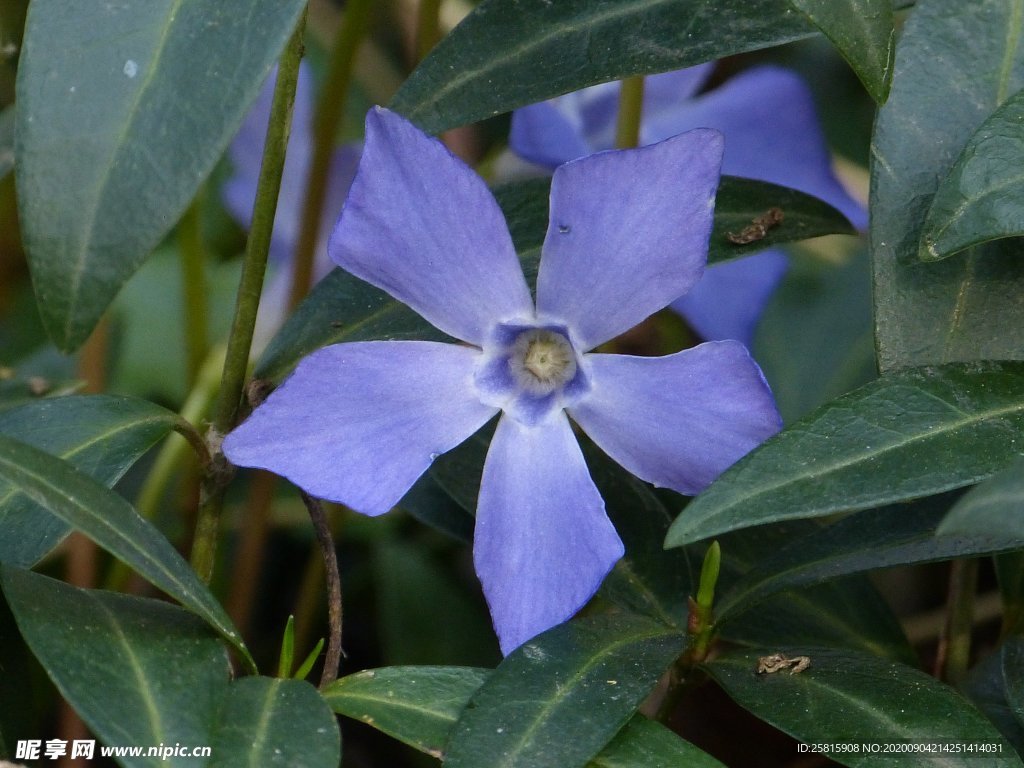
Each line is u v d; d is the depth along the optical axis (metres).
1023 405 0.17
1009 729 0.19
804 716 0.17
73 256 0.16
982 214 0.17
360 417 0.17
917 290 0.17
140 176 0.16
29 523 0.17
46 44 0.16
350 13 0.21
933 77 0.17
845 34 0.17
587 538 0.17
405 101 0.18
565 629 0.17
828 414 0.17
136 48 0.16
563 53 0.18
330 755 0.16
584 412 0.17
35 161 0.16
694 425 0.17
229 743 0.16
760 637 0.19
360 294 0.19
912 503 0.18
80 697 0.16
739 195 0.19
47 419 0.18
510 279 0.17
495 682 0.17
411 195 0.17
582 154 0.21
